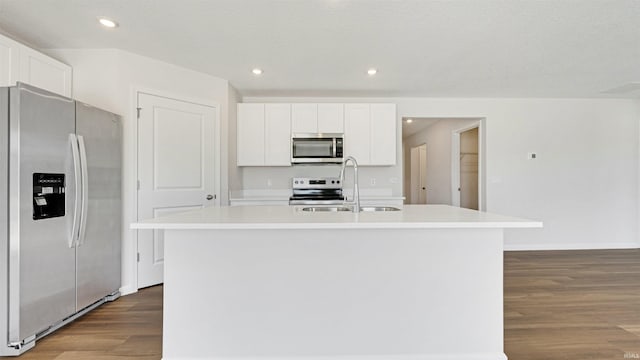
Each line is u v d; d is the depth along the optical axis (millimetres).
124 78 2965
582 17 2363
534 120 4684
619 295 2871
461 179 6223
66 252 2229
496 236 1862
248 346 1831
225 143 3775
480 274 1853
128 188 2971
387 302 1849
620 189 4738
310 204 3979
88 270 2453
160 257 3227
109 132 2705
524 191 4688
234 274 1827
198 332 1821
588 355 1906
